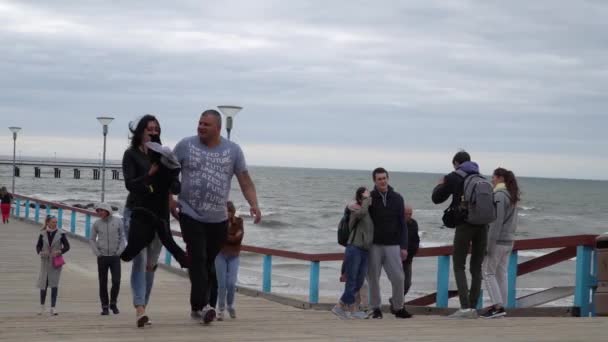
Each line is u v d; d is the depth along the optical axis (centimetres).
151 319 870
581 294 933
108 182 13800
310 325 774
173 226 4091
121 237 1173
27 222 3086
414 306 1145
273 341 625
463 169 917
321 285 2150
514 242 1010
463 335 669
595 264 938
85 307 1291
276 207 7988
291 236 4697
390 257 970
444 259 1106
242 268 2427
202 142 730
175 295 1451
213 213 729
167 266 1834
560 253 1023
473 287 930
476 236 922
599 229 5909
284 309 1286
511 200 946
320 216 6600
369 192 969
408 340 634
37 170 13662
